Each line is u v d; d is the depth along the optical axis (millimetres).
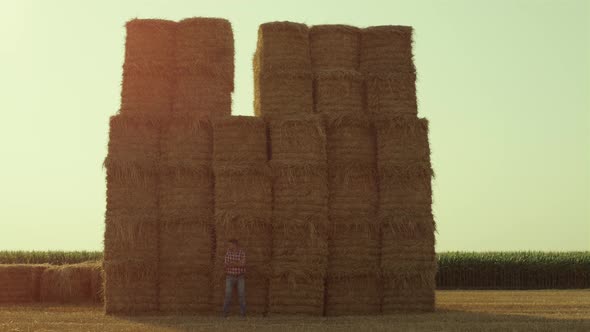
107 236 21047
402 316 19531
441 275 45750
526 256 46312
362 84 21828
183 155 21078
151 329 16297
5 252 46406
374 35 21953
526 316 19078
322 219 20703
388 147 21141
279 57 21594
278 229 20703
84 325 17078
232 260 20109
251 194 20656
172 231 21031
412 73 21766
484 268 45562
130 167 20984
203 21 21812
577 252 47188
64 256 46938
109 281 20875
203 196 21078
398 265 20875
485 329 15875
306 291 20484
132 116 21234
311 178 20750
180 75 21688
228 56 21953
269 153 21266
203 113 21281
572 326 16250
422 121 21281
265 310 20609
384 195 21141
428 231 21094
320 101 21578
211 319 19062
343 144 21188
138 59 21641
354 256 20922
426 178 21188
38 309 22797
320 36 21969
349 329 16109
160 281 21031
